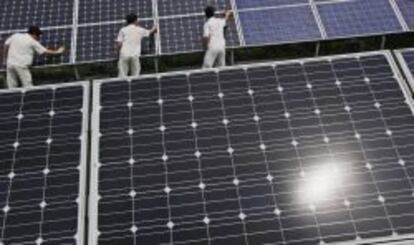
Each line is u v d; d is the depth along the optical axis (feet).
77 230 38.52
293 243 37.83
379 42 60.13
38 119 45.27
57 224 38.86
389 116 44.47
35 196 40.37
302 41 58.65
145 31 57.57
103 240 37.99
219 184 40.73
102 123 44.60
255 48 58.70
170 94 46.55
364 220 38.78
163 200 39.93
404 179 40.75
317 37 59.21
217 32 56.95
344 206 39.42
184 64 59.47
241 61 60.54
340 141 43.06
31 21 62.08
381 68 47.83
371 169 41.34
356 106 45.24
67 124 44.78
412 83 47.03
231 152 42.52
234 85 47.03
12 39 56.49
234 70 48.11
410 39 60.54
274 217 39.01
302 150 42.57
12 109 46.09
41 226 38.83
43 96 46.91
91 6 63.36
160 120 44.75
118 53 57.93
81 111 45.65
